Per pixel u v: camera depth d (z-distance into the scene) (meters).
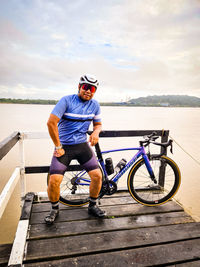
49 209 2.46
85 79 1.86
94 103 2.07
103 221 2.23
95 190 2.20
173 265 1.68
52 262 1.66
